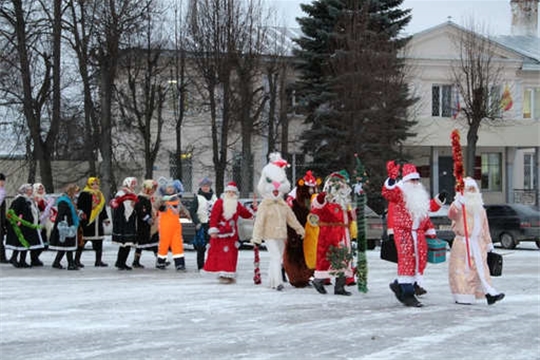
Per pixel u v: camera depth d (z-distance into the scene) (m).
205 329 8.91
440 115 40.31
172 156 37.94
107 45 31.75
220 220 13.70
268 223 12.78
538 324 9.34
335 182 12.18
